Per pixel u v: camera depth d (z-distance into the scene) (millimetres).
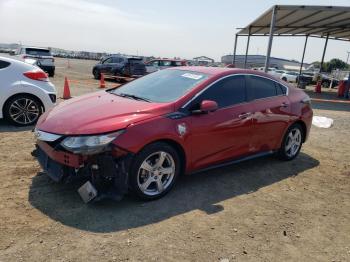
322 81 33500
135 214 3594
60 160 3602
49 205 3639
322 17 18281
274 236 3410
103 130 3473
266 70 15734
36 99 6930
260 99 5016
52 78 20094
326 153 6598
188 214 3691
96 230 3244
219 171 5098
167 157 3924
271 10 16141
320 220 3828
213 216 3699
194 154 4168
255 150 5027
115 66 20578
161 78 4855
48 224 3285
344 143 7516
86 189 3559
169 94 4293
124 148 3494
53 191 3955
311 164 5812
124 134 3520
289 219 3787
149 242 3121
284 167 5527
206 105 4020
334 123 10039
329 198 4449
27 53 21062
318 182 4988
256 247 3191
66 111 4039
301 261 3051
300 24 21453
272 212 3918
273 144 5336
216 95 4430
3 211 3457
